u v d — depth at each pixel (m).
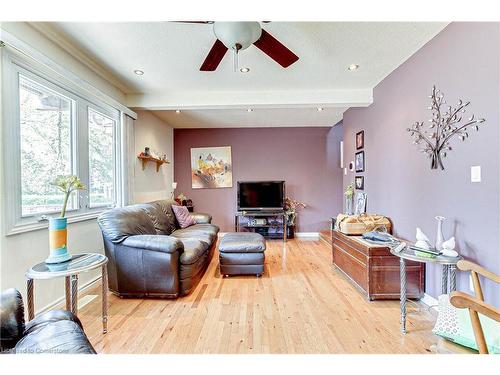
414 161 2.69
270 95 3.72
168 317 2.25
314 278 3.18
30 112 2.21
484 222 1.86
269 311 2.35
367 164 3.80
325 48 2.55
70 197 2.66
